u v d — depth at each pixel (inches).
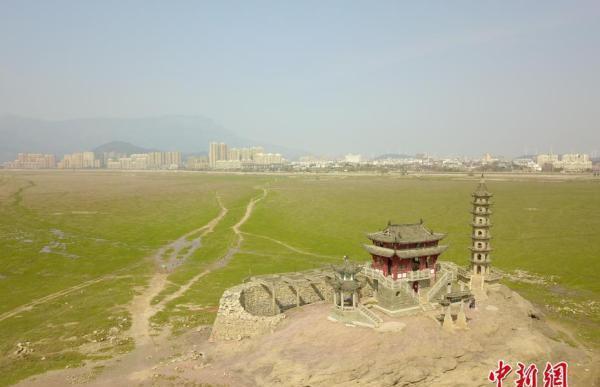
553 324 3034.0
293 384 2207.2
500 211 7160.4
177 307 3395.7
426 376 2219.5
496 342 2564.0
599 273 4040.4
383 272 3053.6
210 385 2247.8
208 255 5054.1
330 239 5620.1
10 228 6205.7
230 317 2815.0
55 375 2362.2
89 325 3002.0
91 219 7116.1
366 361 2269.9
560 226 5905.5
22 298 3602.4
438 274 3238.2
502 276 3865.7
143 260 4881.9
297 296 3235.7
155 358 2568.9
